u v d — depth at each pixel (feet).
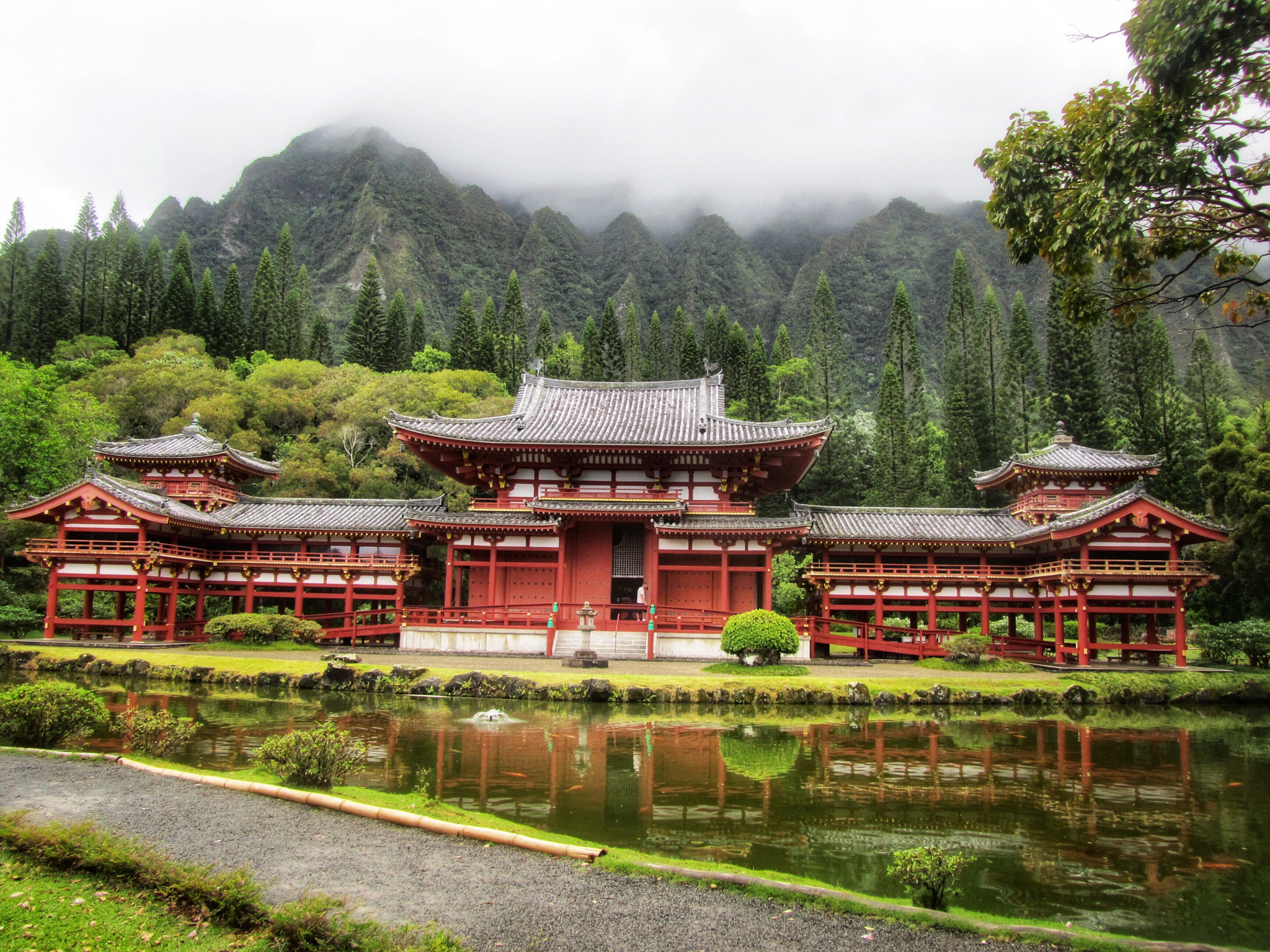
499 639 124.67
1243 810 50.24
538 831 40.65
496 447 131.75
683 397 153.99
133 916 28.50
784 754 64.34
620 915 30.22
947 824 46.24
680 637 121.08
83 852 31.86
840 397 281.33
